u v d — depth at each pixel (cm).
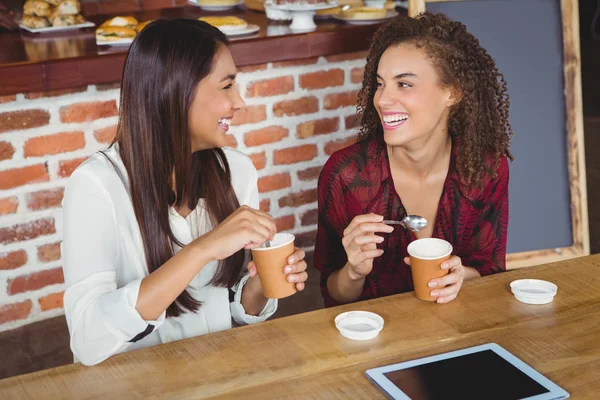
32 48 268
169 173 146
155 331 153
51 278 271
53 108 255
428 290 145
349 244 158
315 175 312
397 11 326
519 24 258
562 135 263
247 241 133
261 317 161
